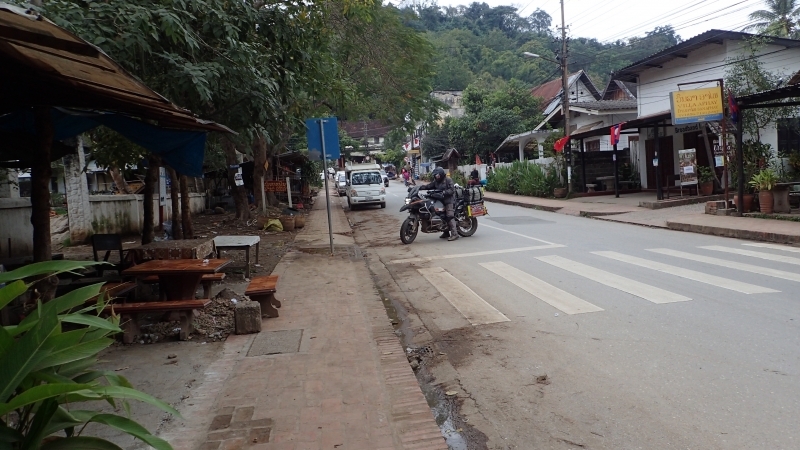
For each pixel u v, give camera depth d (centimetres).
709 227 1253
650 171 2389
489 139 4025
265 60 928
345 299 758
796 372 451
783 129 1830
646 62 2186
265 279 711
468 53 6150
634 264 912
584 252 1057
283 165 2834
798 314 600
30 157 729
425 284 866
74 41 324
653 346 528
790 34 2738
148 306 571
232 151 1872
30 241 1167
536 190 2605
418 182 4947
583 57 4662
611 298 707
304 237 1490
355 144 7019
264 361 519
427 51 2034
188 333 589
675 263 905
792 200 1446
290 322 650
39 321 217
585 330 588
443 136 5172
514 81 4328
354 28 1770
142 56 742
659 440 361
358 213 2377
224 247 909
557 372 485
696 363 481
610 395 432
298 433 378
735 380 442
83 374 244
